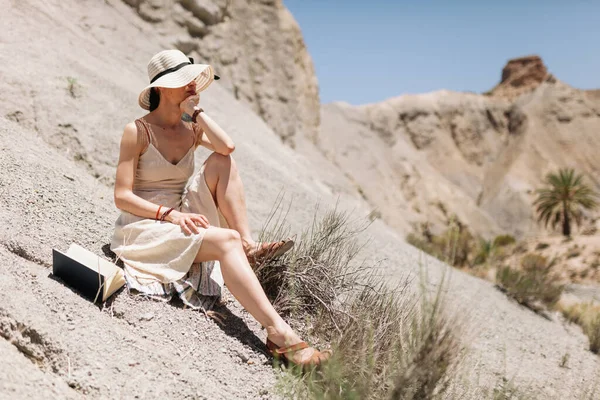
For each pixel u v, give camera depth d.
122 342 2.68
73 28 9.65
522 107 124.94
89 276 2.96
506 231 101.06
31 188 3.86
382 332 3.12
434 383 2.47
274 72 17.20
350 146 70.56
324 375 2.66
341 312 3.35
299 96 18.30
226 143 3.29
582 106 126.81
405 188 82.75
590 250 31.38
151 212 3.18
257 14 17.39
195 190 3.35
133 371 2.50
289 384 2.72
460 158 113.88
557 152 118.50
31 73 6.27
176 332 2.92
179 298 3.19
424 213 80.12
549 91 128.12
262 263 3.44
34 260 3.17
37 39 7.47
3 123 4.89
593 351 6.57
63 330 2.57
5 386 2.06
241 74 16.17
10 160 4.10
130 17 12.62
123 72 9.42
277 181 8.62
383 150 88.62
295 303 3.46
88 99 6.47
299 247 3.86
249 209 6.77
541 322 7.57
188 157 3.43
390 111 108.50
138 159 3.29
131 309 2.97
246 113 14.16
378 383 2.73
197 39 14.65
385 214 49.19
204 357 2.83
